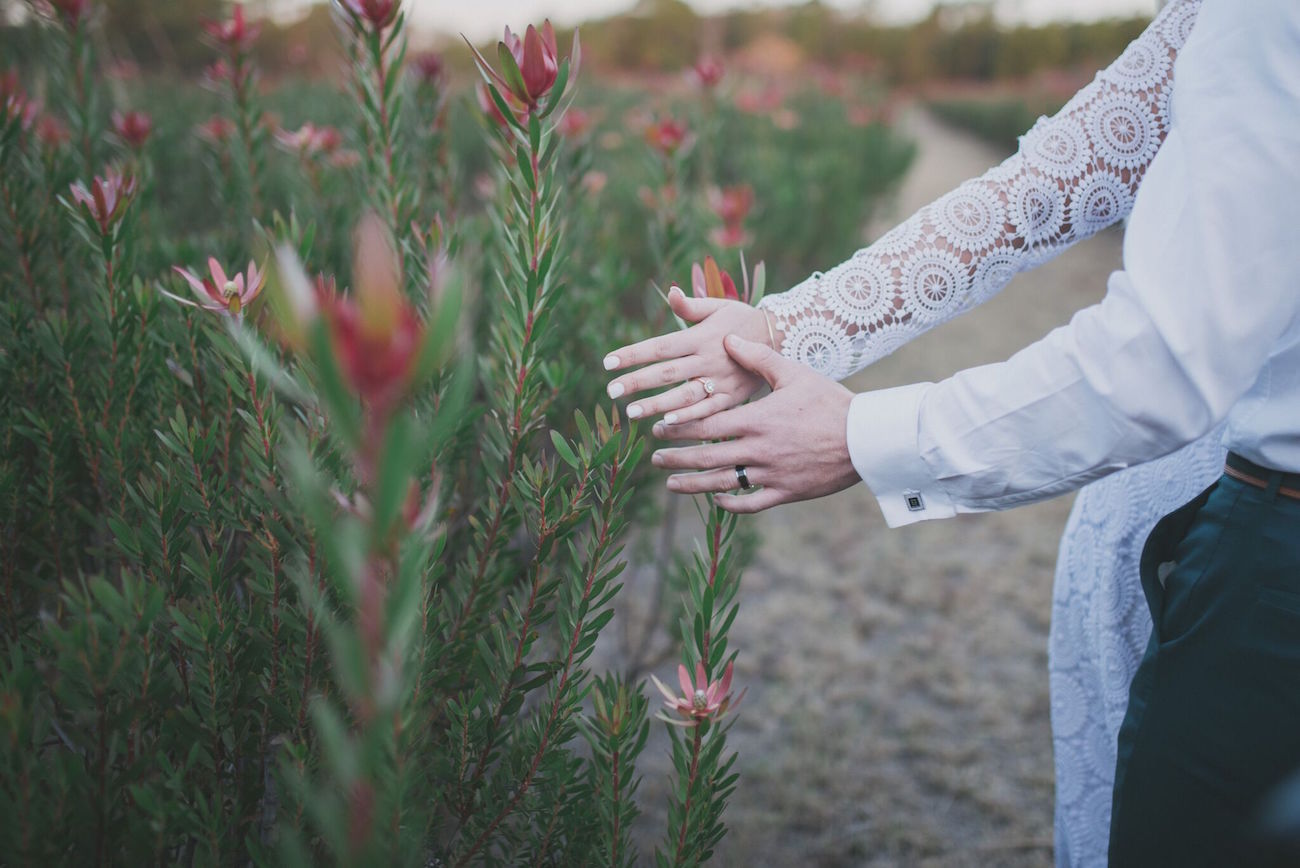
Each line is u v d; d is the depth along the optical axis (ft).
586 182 6.37
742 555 5.35
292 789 2.17
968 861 5.85
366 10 3.32
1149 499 3.53
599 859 2.62
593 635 2.63
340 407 0.94
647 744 6.74
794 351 3.29
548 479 2.60
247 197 5.27
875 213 22.36
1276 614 2.54
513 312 2.72
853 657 7.91
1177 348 2.22
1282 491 2.58
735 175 14.66
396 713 1.55
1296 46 2.10
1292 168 2.11
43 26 4.57
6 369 3.06
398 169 3.67
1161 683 2.83
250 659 2.50
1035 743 6.97
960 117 73.20
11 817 1.81
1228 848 2.67
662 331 5.06
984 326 17.76
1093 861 4.05
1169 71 3.36
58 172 3.85
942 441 2.63
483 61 2.31
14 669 1.86
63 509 3.04
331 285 2.21
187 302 2.36
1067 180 3.38
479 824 2.67
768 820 6.01
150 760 2.13
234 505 2.66
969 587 9.10
